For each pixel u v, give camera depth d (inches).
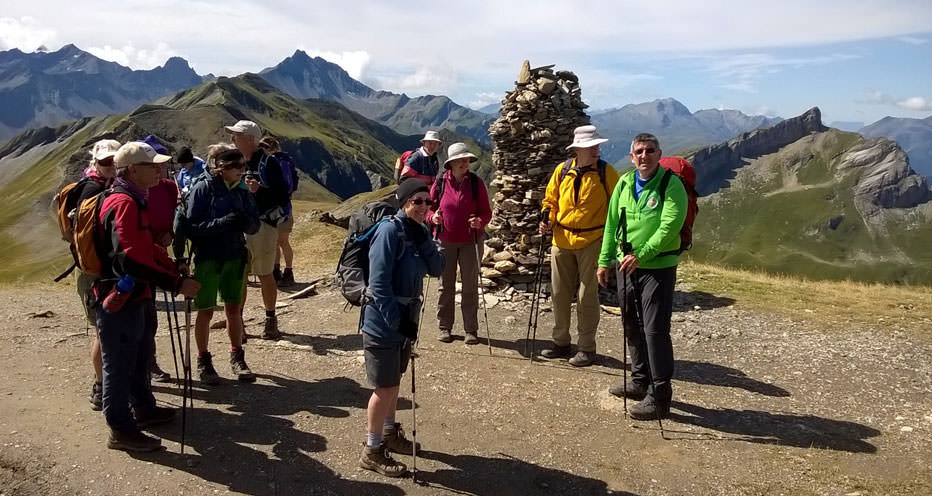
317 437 228.2
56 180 5625.0
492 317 396.2
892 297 488.4
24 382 273.3
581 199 301.0
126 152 198.2
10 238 4320.9
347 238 199.5
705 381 302.0
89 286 227.0
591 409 262.8
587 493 199.2
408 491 196.1
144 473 198.7
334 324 384.2
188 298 217.0
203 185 255.6
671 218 231.6
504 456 221.1
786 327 396.2
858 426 251.6
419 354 326.3
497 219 442.9
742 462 219.9
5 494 183.2
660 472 212.7
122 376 205.8
